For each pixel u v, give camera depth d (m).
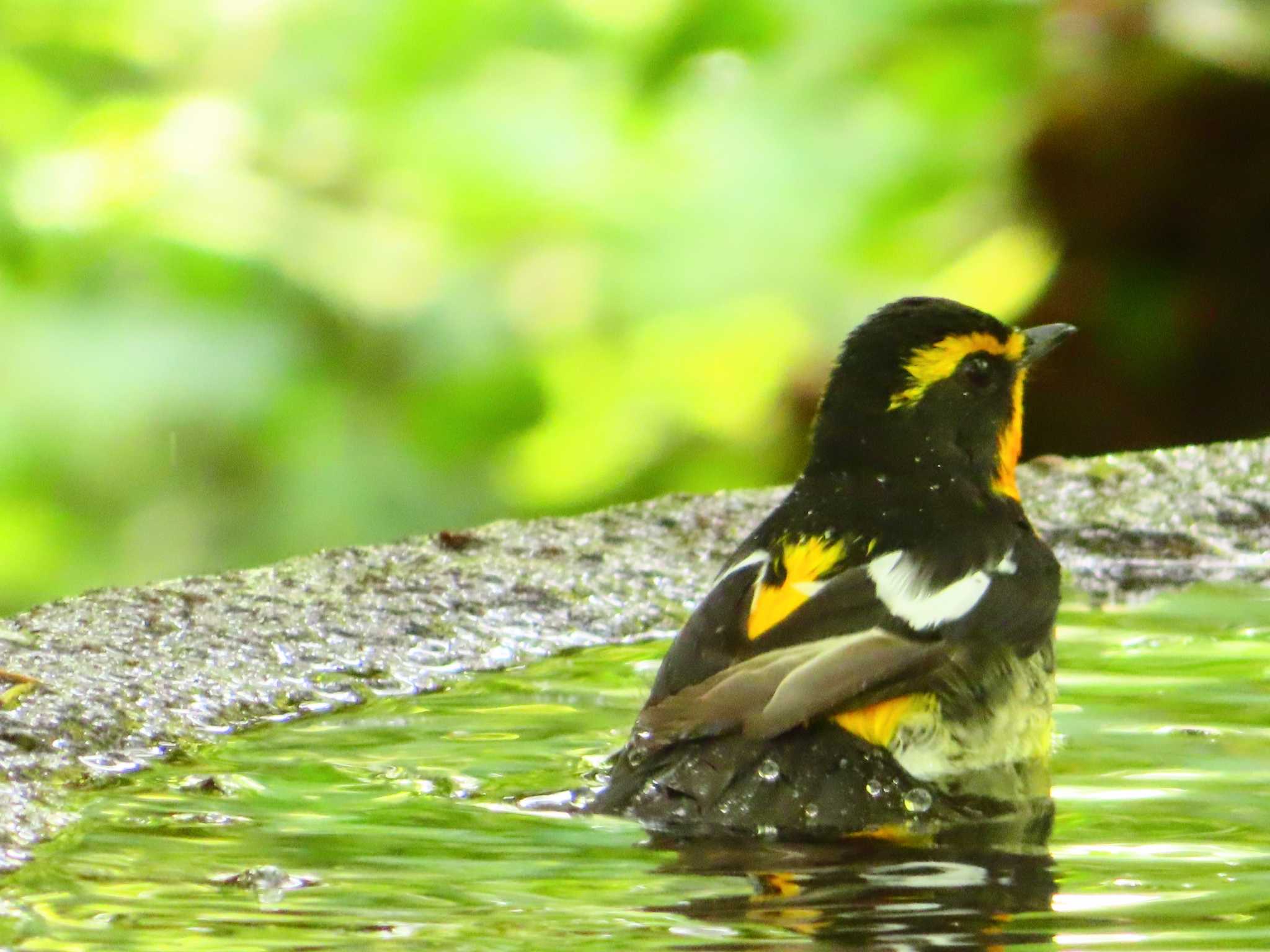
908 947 4.33
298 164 13.98
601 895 4.74
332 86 14.57
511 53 14.72
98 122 13.55
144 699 6.32
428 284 13.66
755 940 4.38
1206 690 6.92
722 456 14.12
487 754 6.09
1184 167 13.83
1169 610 8.05
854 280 13.93
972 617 6.25
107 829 5.22
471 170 13.94
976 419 7.00
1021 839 5.30
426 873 4.88
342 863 4.96
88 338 12.87
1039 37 13.81
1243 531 8.88
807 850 5.21
